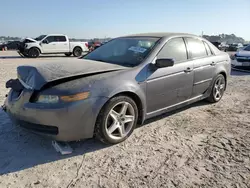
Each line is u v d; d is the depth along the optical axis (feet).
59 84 9.59
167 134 11.97
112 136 10.51
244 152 10.23
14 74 29.12
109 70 10.86
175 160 9.59
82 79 9.94
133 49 12.96
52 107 9.06
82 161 9.46
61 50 64.03
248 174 8.66
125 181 8.25
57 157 9.71
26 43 59.82
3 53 75.97
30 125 9.78
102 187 7.93
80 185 8.02
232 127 12.95
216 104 17.16
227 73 17.92
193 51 14.87
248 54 34.81
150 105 11.94
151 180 8.30
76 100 9.18
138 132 12.14
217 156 9.90
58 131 9.27
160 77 12.03
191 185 8.05
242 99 18.72
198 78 14.82
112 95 9.97
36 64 11.19
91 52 14.85
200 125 13.19
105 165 9.20
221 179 8.37
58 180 8.27
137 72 11.19
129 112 11.03
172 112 15.21
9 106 10.53
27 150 10.20
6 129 12.12
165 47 12.92
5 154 9.84
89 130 9.73
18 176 8.43
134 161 9.49
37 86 9.49
